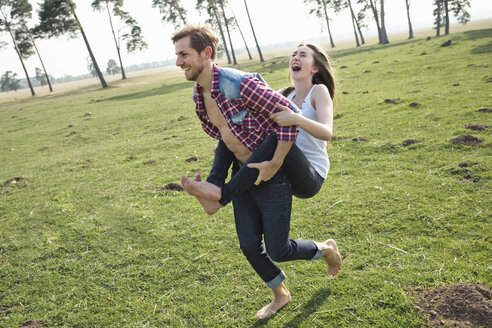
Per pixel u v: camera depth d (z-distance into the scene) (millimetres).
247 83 2262
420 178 5082
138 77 64812
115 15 60750
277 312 2867
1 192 7211
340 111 10375
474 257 3160
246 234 2600
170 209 5258
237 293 3201
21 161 10766
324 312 2773
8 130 18562
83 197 6223
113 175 7484
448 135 6652
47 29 46688
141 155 9094
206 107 2566
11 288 3734
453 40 30422
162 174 7133
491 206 4016
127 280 3625
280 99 2281
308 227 4191
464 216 3906
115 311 3186
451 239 3525
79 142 12828
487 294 2578
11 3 54906
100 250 4273
